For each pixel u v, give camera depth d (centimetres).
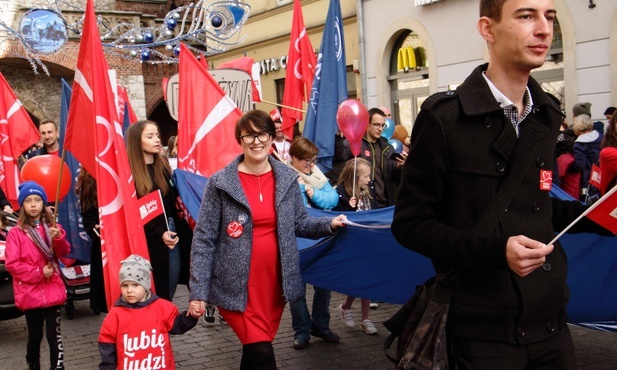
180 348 678
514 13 258
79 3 2756
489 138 263
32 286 587
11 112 924
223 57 2511
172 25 1675
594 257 437
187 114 716
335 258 527
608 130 638
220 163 713
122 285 478
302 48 1021
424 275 510
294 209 459
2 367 645
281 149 980
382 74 1803
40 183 654
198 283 439
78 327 782
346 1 1917
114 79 1038
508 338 264
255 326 445
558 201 295
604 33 1270
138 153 595
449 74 1602
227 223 444
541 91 274
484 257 247
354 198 682
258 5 2272
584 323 493
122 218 519
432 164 264
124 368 471
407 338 284
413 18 1684
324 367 598
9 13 2514
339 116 727
